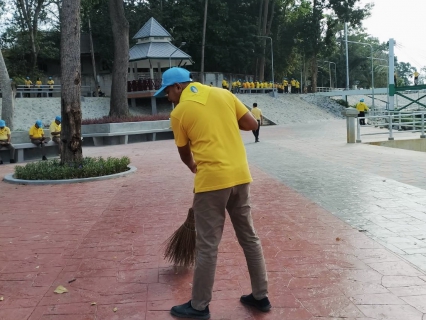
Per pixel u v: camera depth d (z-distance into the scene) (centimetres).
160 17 4250
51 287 402
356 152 1287
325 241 495
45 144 1603
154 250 491
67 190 885
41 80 3794
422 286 367
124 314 342
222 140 322
